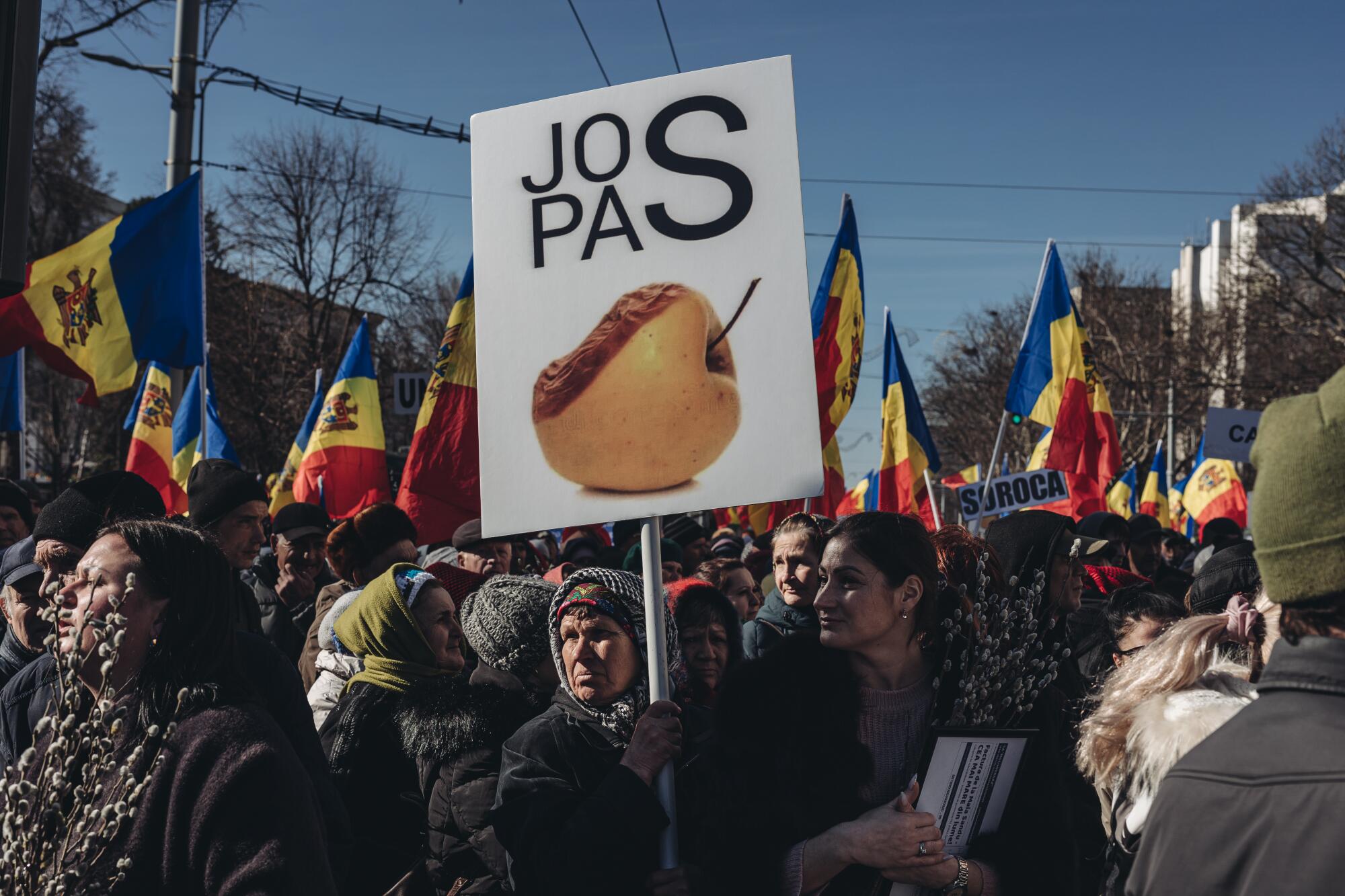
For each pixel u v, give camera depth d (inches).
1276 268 1227.9
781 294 99.5
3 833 72.5
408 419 1192.8
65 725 71.7
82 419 1058.1
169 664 77.7
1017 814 94.7
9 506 203.5
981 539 139.3
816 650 96.0
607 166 104.8
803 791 92.2
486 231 107.7
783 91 101.1
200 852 72.2
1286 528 57.2
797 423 98.0
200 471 176.6
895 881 88.9
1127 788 98.8
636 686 111.0
